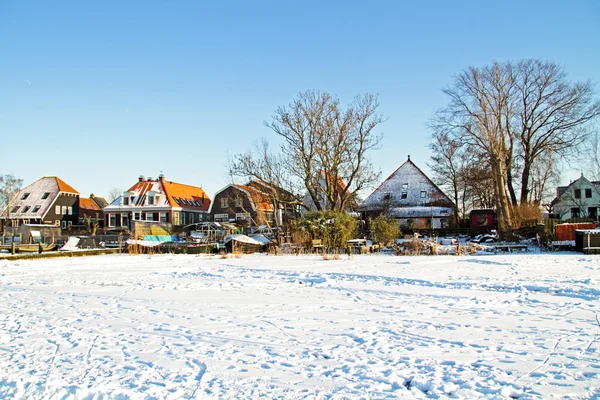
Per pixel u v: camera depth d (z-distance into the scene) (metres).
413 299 11.45
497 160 34.91
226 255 27.92
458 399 5.21
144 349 7.28
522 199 41.41
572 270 16.95
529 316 9.28
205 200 72.69
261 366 6.39
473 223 45.94
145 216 62.34
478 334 7.93
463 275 15.93
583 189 64.19
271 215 44.06
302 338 7.84
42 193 70.88
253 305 10.98
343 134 35.50
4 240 41.47
